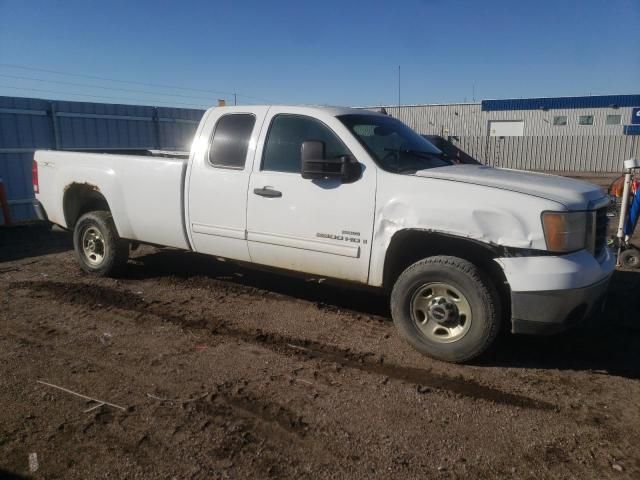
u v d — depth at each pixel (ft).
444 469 9.77
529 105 131.34
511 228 13.06
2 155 35.76
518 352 14.90
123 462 9.84
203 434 10.75
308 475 9.55
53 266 23.90
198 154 18.15
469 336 13.69
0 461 9.82
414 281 14.30
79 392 12.38
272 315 17.62
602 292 13.83
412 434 10.87
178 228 18.79
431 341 14.34
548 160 98.53
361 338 15.79
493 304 13.43
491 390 12.75
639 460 10.11
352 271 15.39
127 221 20.11
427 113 144.36
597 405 12.12
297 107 16.70
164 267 23.29
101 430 10.84
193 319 17.20
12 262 24.76
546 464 9.95
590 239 13.64
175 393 12.39
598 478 9.58
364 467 9.80
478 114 138.21
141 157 19.62
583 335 16.20
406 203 14.20
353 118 16.46
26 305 18.47
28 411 11.53
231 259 18.03
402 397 12.35
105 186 20.38
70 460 9.87
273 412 11.60
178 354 14.56
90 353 14.57
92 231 21.66
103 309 18.07
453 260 13.83
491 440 10.69
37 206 23.44
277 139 16.74
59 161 22.03
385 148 15.94
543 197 13.07
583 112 126.11
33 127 37.47
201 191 17.92
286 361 14.20
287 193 16.07
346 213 15.11
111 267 21.17
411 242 15.01
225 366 13.85
